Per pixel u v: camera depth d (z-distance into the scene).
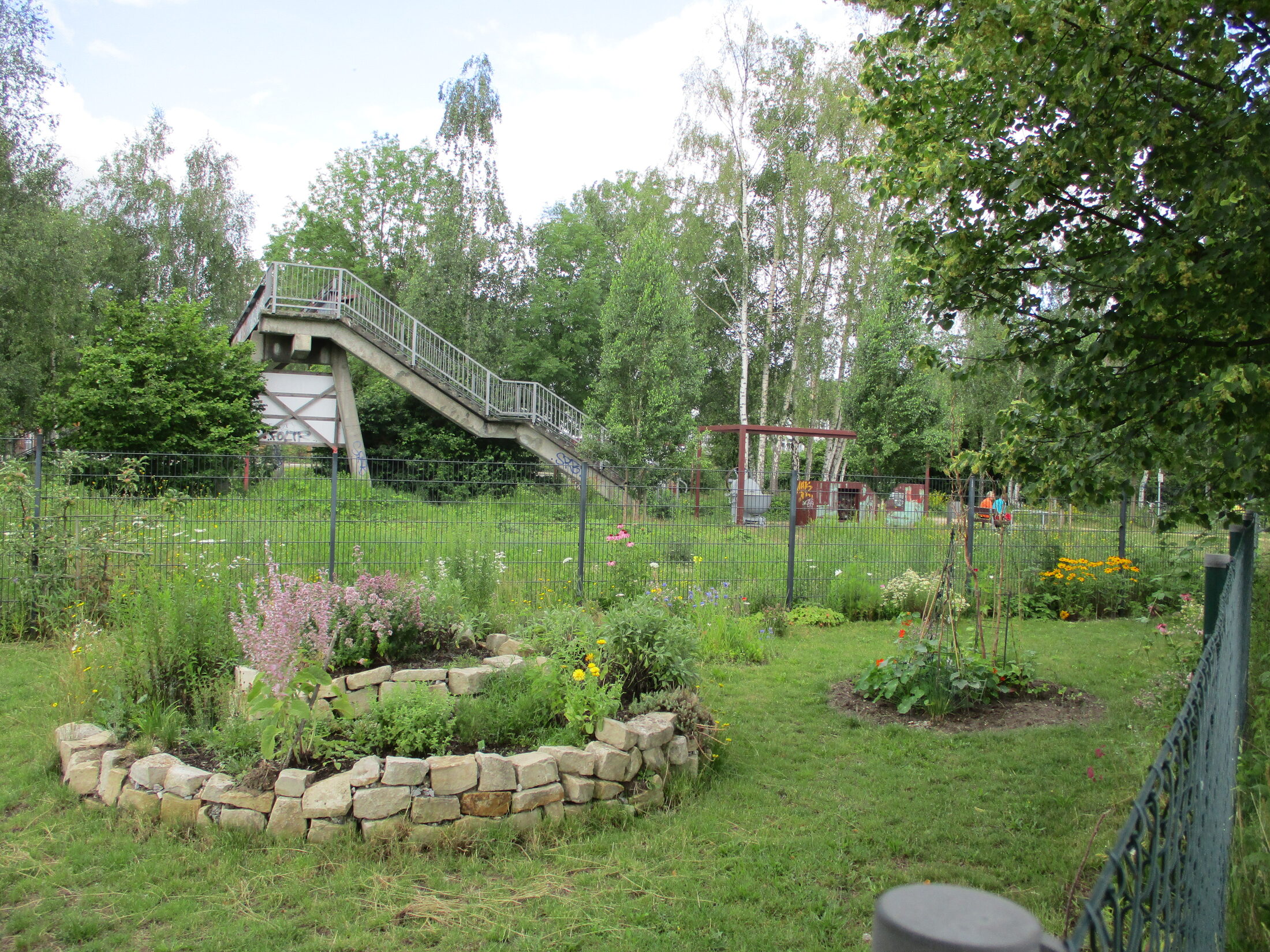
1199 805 1.77
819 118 26.62
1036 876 3.78
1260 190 3.01
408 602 6.14
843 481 10.89
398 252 39.12
